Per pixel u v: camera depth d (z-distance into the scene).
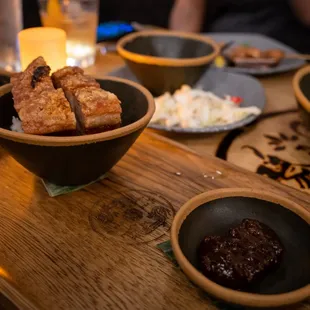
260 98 0.64
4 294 0.33
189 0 1.16
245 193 0.40
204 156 0.51
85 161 0.41
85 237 0.40
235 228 0.36
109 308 0.33
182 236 0.36
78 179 0.44
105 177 0.47
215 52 0.65
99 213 0.43
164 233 0.40
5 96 0.45
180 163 0.50
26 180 0.47
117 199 0.44
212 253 0.34
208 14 1.20
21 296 0.33
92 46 0.77
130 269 0.36
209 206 0.39
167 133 0.58
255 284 0.34
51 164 0.41
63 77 0.46
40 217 0.42
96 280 0.35
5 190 0.45
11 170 0.48
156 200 0.44
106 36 0.88
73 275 0.36
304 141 0.57
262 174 0.50
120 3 1.35
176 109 0.59
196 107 0.60
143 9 1.37
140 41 0.70
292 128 0.60
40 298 0.33
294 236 0.37
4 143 0.40
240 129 0.59
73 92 0.43
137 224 0.41
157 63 0.62
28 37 0.57
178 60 0.61
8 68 0.71
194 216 0.38
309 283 0.33
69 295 0.34
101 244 0.39
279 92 0.70
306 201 0.44
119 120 0.42
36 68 0.44
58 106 0.40
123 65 0.77
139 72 0.64
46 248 0.38
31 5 1.07
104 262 0.37
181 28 1.17
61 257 0.37
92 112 0.41
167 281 0.35
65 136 0.40
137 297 0.34
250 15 1.14
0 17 0.69
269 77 0.76
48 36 0.58
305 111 0.52
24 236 0.39
